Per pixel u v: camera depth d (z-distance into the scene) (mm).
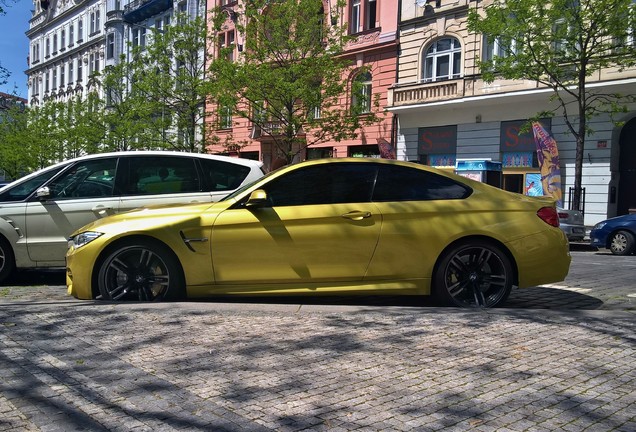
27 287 7316
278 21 22547
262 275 5332
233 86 22844
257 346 4043
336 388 3268
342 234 5293
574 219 17281
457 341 4176
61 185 7461
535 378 3443
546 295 6660
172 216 5465
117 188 7422
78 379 3418
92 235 5492
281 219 5312
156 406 3031
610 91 19719
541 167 21109
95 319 4734
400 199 5453
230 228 5340
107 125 32906
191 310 5020
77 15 51625
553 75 18094
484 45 23281
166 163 7551
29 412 2965
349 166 5555
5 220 7215
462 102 23141
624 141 20781
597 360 3785
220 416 2902
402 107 25156
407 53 26000
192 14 36438
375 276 5328
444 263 5344
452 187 5539
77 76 51656
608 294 6762
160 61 28172
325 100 23641
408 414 2922
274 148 31219
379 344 4094
